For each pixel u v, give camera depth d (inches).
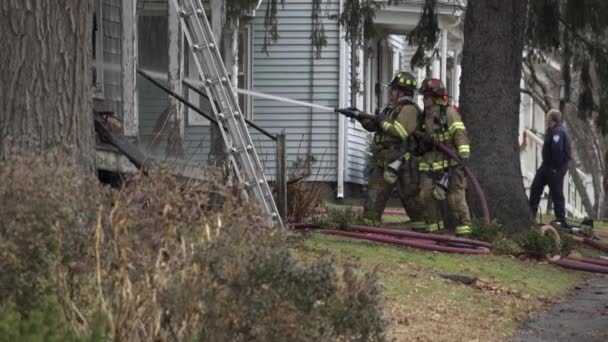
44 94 754.2
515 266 1225.4
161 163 614.2
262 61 2437.3
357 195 2507.4
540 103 3425.2
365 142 2544.3
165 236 570.6
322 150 2439.7
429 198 1326.3
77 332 545.0
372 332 553.0
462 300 1017.5
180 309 534.9
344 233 1254.3
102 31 1376.7
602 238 1768.0
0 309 532.1
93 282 559.5
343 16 1710.1
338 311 537.6
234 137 1152.2
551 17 1697.8
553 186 1796.3
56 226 550.0
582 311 1033.5
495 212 1472.7
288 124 2442.2
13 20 750.5
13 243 542.3
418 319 912.3
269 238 572.7
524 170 3174.2
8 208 548.1
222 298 532.4
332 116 2443.4
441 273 1112.2
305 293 530.3
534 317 993.5
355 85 2303.2
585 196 3565.5
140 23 1654.8
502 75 1488.7
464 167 1336.1
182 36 1325.0
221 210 630.5
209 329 534.6
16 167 564.1
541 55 1935.3
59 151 655.8
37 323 526.3
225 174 1095.6
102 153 1090.1
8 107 750.5
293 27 2439.7
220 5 1451.8
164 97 1556.3
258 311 526.6
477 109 1489.9
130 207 578.6
